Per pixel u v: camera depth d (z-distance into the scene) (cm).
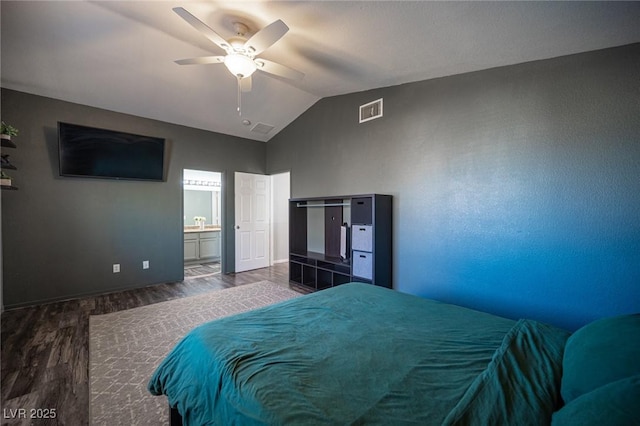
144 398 176
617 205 207
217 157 511
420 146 322
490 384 97
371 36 225
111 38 274
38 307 337
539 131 240
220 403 107
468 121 282
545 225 238
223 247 516
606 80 210
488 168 269
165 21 249
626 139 203
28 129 341
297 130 496
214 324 155
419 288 323
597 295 215
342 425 83
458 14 183
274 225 621
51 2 226
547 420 82
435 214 309
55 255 358
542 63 238
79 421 157
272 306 184
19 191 335
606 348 91
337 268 403
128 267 414
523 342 126
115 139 393
